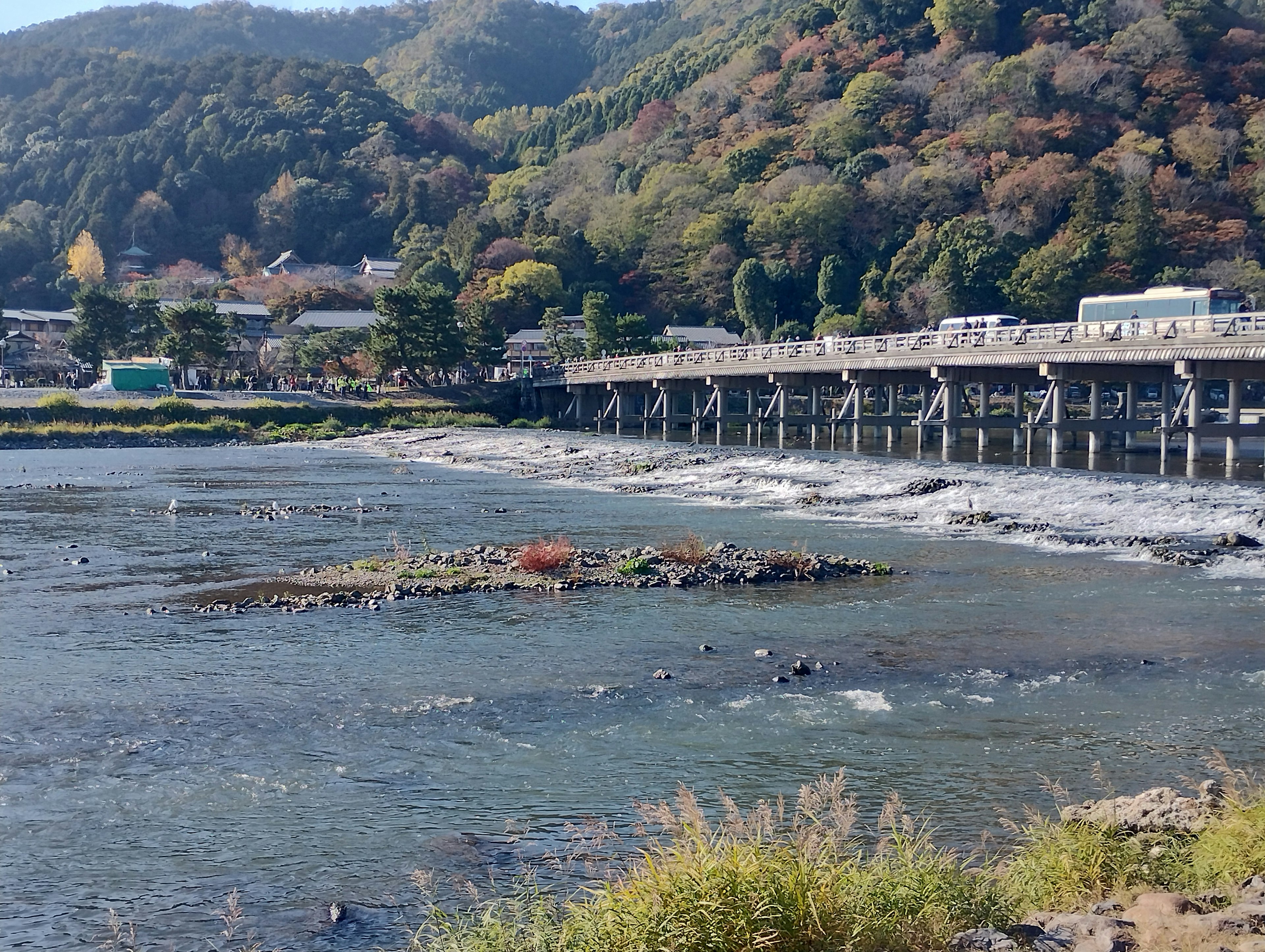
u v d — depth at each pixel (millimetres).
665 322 165375
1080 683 20297
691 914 9250
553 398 118188
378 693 19875
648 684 20375
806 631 24641
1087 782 15109
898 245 155625
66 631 25062
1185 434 66750
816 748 16719
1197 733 17328
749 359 85188
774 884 9484
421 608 27438
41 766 16219
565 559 32719
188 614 26797
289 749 16906
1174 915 9891
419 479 64938
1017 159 157125
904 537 39219
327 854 13188
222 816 14375
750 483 56500
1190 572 31625
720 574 31078
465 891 12117
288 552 36719
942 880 10391
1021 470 49312
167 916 11727
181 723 18172
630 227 176125
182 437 97375
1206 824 12250
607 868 12141
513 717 18391
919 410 107875
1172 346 52156
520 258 170000
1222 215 139500
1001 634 24234
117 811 14547
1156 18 171375
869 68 190375
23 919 11703
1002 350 62344
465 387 120625
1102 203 139625
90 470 70812
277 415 106250
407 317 115000
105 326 124875
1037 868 11453
